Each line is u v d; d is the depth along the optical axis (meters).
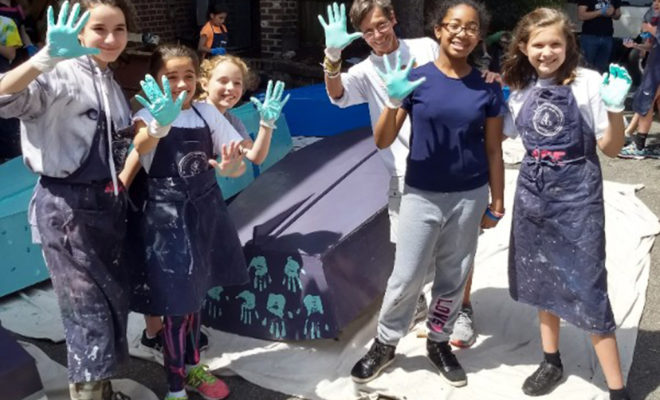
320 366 3.42
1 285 3.93
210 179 3.05
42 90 2.49
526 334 3.74
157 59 2.90
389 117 2.83
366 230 3.74
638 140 6.80
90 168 2.66
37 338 3.67
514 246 3.17
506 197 5.71
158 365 3.48
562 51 2.84
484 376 3.35
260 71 10.06
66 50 2.31
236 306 3.65
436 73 2.92
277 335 3.59
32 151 2.60
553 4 10.96
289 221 3.79
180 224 2.91
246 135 3.51
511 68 3.02
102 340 2.72
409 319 3.24
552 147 2.94
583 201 2.94
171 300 2.90
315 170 4.43
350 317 3.57
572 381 3.30
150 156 2.86
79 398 2.78
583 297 2.97
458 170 2.94
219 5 10.08
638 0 9.84
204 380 3.19
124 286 2.88
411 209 3.03
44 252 2.71
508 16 11.03
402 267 3.09
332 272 3.48
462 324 3.64
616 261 4.57
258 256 3.55
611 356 3.03
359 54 9.73
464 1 2.82
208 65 3.28
